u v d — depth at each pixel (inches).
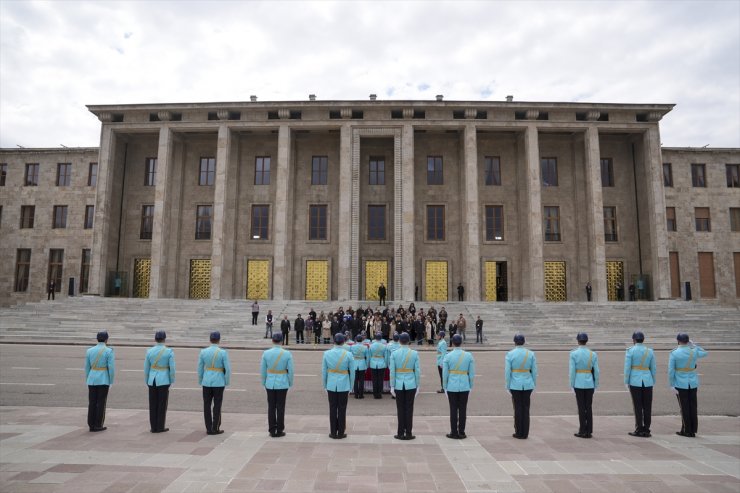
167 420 418.0
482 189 1689.2
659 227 1568.7
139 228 1700.3
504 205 1685.5
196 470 286.4
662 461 313.7
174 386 590.2
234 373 693.3
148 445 339.0
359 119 1589.6
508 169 1702.8
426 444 347.3
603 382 653.9
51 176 1797.5
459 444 348.2
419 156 1704.0
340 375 363.3
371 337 1047.0
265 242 1679.4
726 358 902.4
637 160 1683.1
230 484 263.9
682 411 385.1
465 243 1584.6
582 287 1632.6
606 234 1685.5
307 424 406.3
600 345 1103.0
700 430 403.9
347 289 1507.1
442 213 1685.5
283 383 366.9
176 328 1208.8
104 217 1596.9
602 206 1579.7
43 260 1761.8
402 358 365.7
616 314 1323.8
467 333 1198.9
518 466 299.6
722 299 1685.5
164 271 1592.0
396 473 283.9
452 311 1358.3
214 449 330.0
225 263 1624.0
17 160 1815.9
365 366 557.6
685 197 1720.0
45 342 1038.4
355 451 327.3
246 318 1296.8
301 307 1374.3
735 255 1713.8
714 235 1713.8
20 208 1795.0
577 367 376.8
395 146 1583.4
